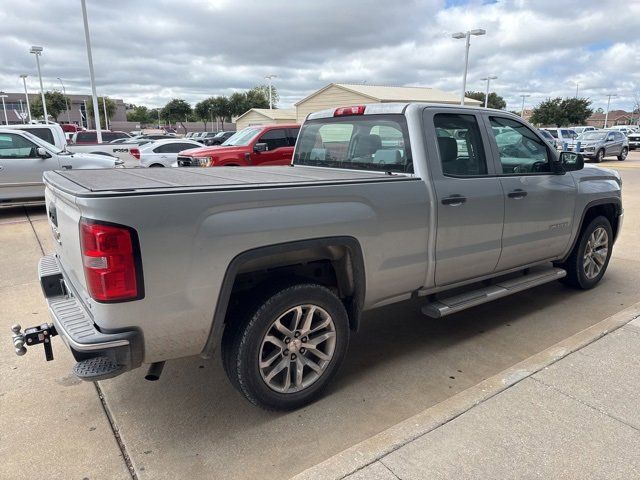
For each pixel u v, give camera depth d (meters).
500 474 2.29
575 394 2.93
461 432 2.59
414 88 39.78
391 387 3.25
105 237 2.18
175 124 86.62
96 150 14.48
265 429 2.80
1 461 2.53
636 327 3.81
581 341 3.58
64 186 2.60
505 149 3.96
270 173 3.66
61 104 68.00
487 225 3.71
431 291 3.60
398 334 4.11
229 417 2.93
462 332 4.13
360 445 2.49
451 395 3.15
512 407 2.80
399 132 3.51
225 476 2.43
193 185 2.58
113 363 2.33
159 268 2.31
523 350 3.79
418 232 3.28
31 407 3.03
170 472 2.45
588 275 5.01
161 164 14.76
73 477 2.42
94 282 2.24
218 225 2.44
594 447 2.47
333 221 2.82
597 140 24.55
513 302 4.80
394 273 3.22
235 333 2.69
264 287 2.76
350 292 3.14
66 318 2.56
